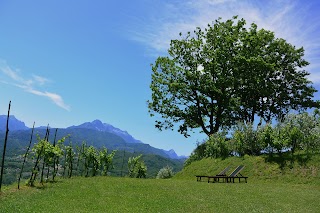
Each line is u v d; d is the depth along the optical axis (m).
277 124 44.91
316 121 43.06
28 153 25.39
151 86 63.38
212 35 62.84
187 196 22.66
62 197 20.17
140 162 53.38
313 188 29.97
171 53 63.66
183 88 60.12
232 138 48.34
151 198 21.11
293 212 17.73
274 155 41.22
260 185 32.09
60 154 29.67
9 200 18.47
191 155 57.34
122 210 16.56
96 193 22.47
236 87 60.75
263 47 67.19
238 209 18.09
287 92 68.81
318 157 36.53
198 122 61.91
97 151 42.38
